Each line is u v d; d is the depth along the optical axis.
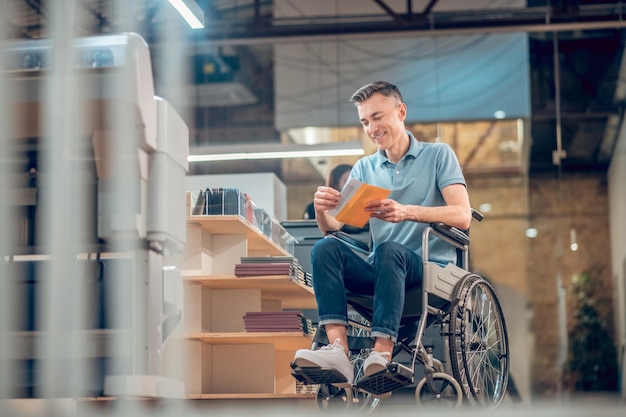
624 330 10.14
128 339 2.54
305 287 4.38
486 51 10.12
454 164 3.16
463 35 10.06
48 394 2.58
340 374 2.84
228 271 4.32
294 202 10.30
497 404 3.08
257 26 9.94
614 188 10.09
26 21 6.47
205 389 4.32
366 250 3.15
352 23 9.92
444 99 10.13
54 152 2.55
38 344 2.58
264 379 4.41
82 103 2.43
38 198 2.59
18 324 2.59
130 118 2.45
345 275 3.00
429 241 3.12
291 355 4.75
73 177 2.55
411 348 3.01
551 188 10.50
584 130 10.24
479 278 3.07
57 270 2.58
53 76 2.42
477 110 10.12
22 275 2.61
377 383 2.84
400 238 3.15
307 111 10.25
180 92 9.98
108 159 2.51
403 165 3.22
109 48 2.42
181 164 2.71
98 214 2.52
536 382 10.27
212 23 9.90
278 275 4.04
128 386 2.43
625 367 9.99
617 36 10.05
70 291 2.57
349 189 2.85
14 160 2.60
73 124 2.48
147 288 2.55
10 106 2.45
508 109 10.14
